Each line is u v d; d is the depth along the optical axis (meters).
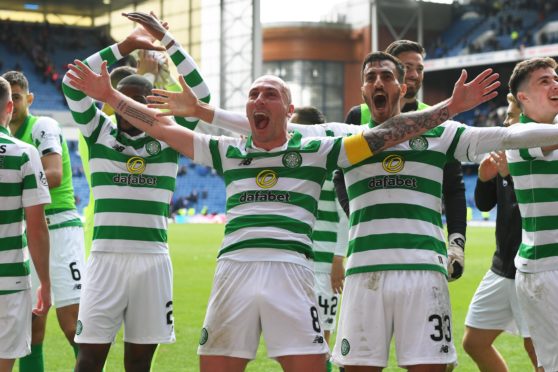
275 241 4.94
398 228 5.07
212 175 50.56
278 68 56.06
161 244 6.22
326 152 5.07
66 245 7.30
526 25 48.25
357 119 6.61
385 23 52.66
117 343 9.89
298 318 4.86
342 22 55.66
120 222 6.09
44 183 5.60
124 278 6.06
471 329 6.76
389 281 5.04
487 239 29.83
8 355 5.47
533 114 5.50
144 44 6.34
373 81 5.20
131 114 5.31
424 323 4.96
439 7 52.38
